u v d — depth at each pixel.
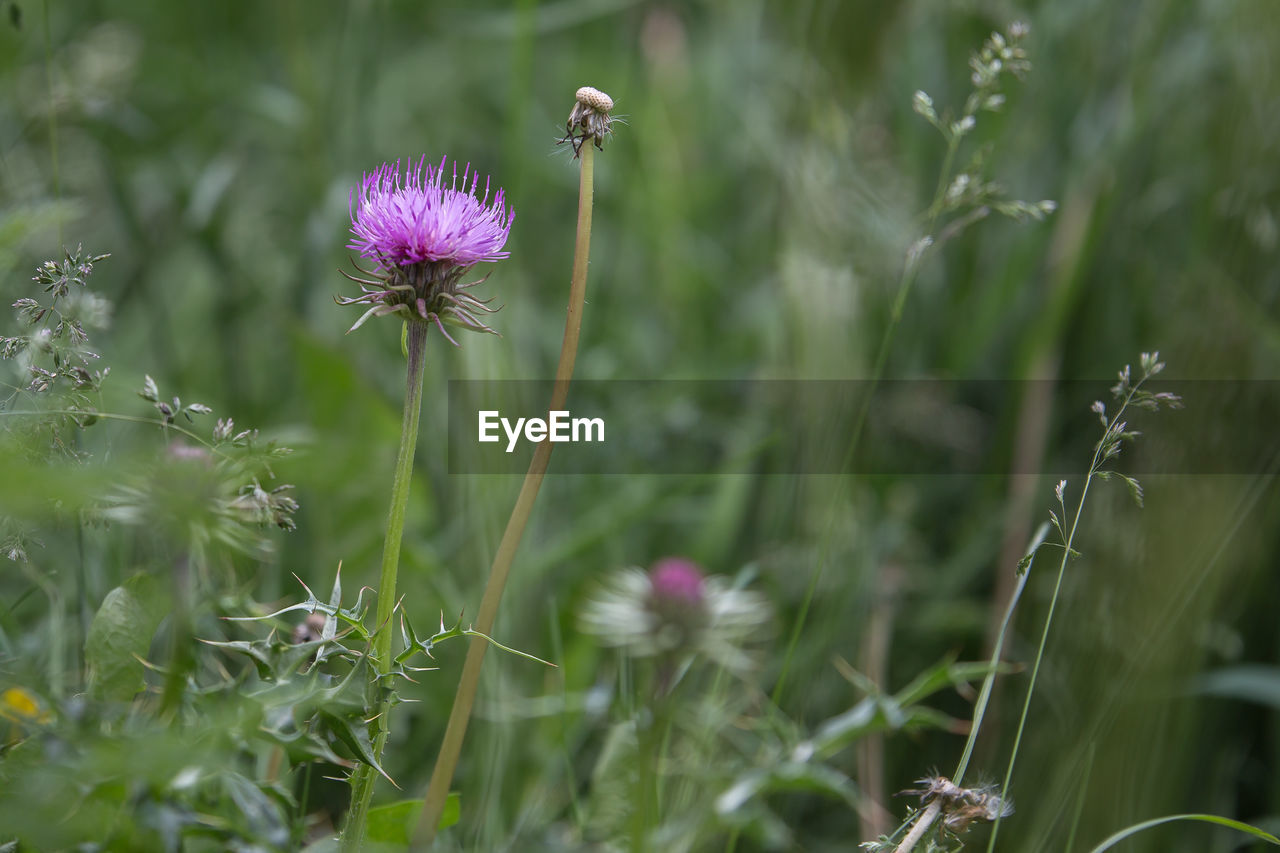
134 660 0.98
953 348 1.51
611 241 1.83
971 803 1.03
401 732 1.19
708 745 1.14
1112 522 1.15
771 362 1.39
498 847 1.11
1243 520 1.15
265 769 1.06
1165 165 1.50
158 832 0.92
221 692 0.95
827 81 1.34
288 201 1.84
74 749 0.93
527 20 1.44
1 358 1.03
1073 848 1.12
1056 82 1.57
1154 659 1.13
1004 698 1.22
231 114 1.94
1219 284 1.19
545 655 1.22
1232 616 1.20
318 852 1.02
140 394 0.97
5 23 1.34
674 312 1.77
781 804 1.17
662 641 1.09
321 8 2.05
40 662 1.07
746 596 1.17
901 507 1.39
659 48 1.98
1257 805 1.23
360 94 1.71
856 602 1.25
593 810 1.12
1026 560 1.07
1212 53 1.48
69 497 0.92
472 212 0.99
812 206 1.30
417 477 1.25
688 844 1.10
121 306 1.44
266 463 0.96
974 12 1.50
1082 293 1.48
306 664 0.99
